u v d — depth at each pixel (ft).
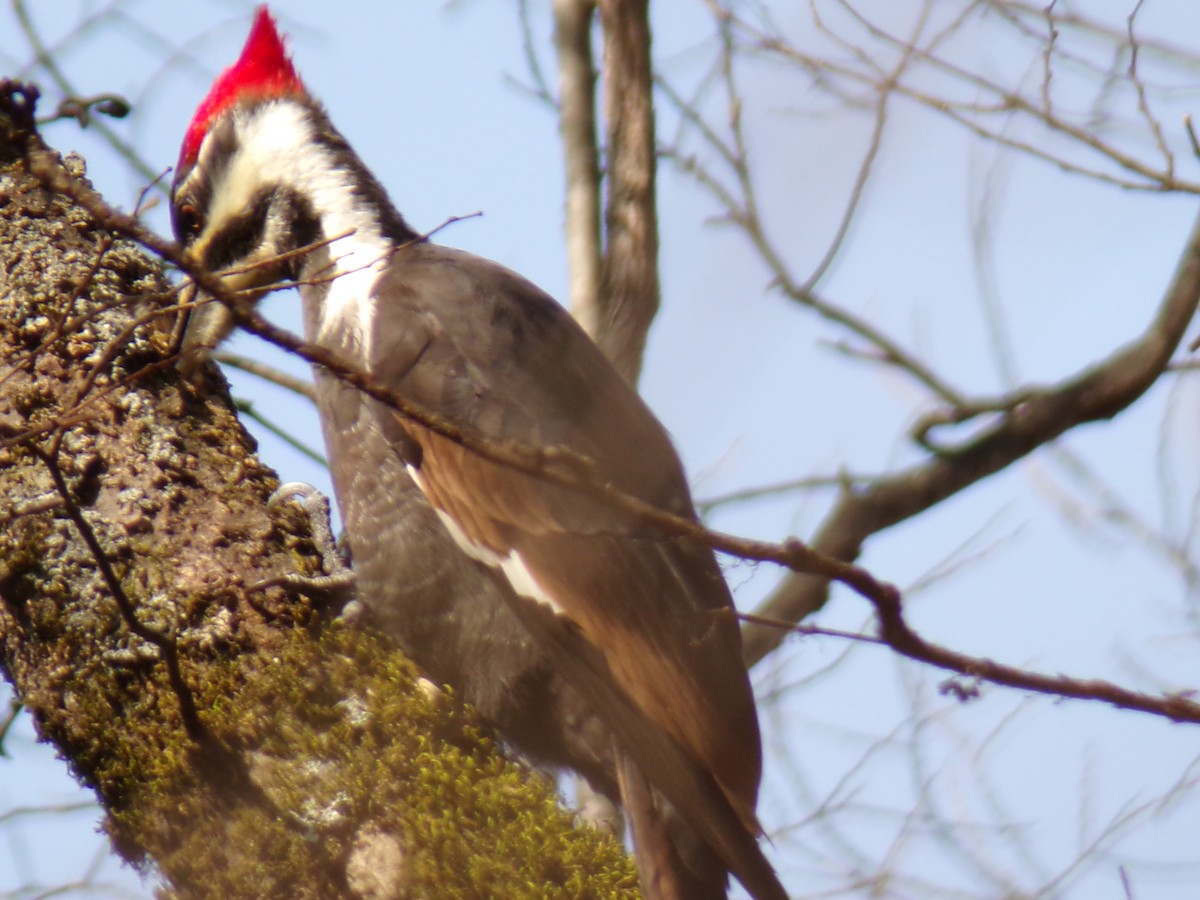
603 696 28.50
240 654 26.76
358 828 25.22
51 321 29.63
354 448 31.24
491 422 30.01
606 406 30.76
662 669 28.30
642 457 30.25
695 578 29.35
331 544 30.78
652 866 26.40
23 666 27.09
